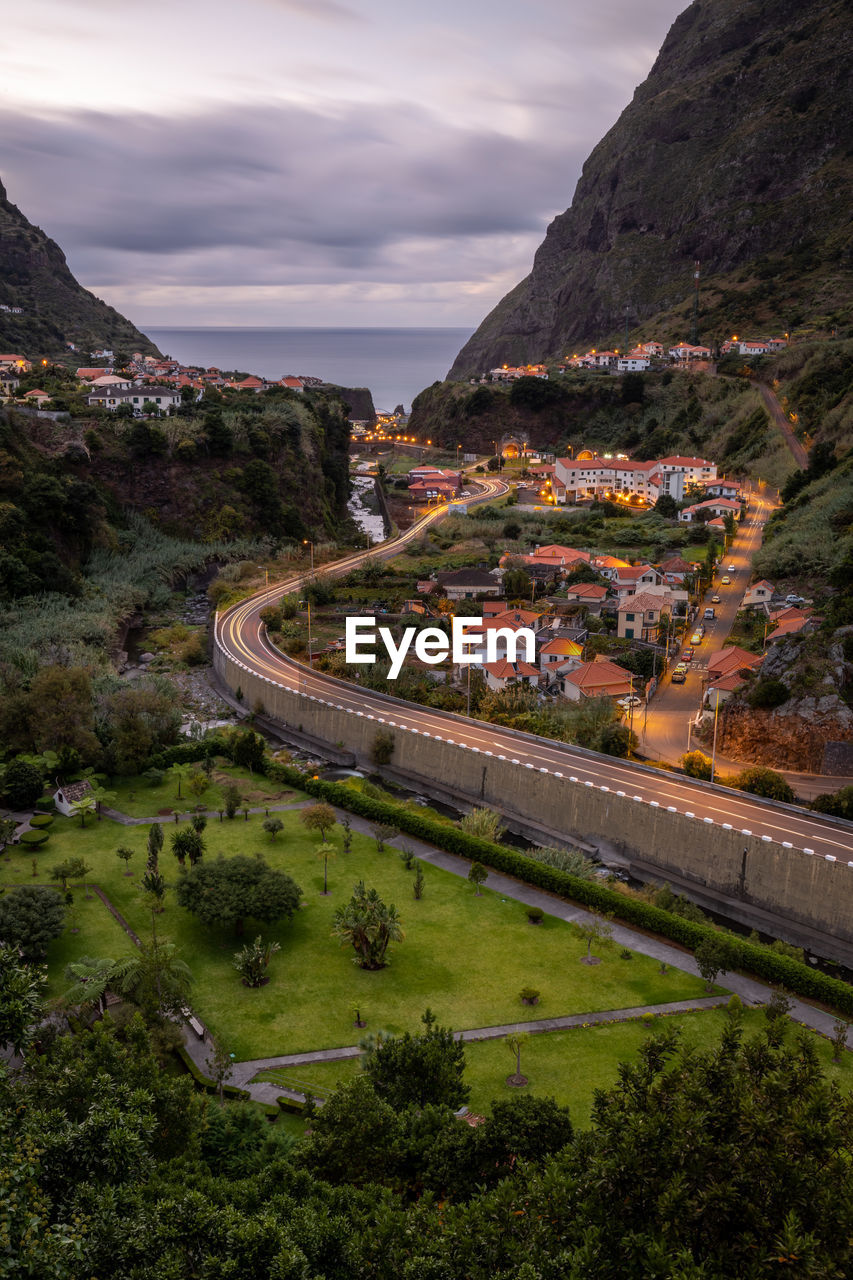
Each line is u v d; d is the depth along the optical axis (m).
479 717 120.06
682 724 117.50
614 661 138.12
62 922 70.06
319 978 68.75
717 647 146.00
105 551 194.38
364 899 70.25
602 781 96.50
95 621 158.12
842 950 74.88
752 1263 30.34
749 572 180.75
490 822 94.38
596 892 79.88
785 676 109.44
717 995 67.38
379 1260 33.69
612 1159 34.12
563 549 197.50
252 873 75.50
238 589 193.25
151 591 191.00
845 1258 29.98
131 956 67.44
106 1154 35.81
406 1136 44.75
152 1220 33.22
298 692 128.00
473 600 173.50
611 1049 60.22
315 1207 37.28
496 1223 33.47
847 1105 36.53
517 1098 45.44
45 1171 34.75
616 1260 31.36
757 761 106.19
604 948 73.75
